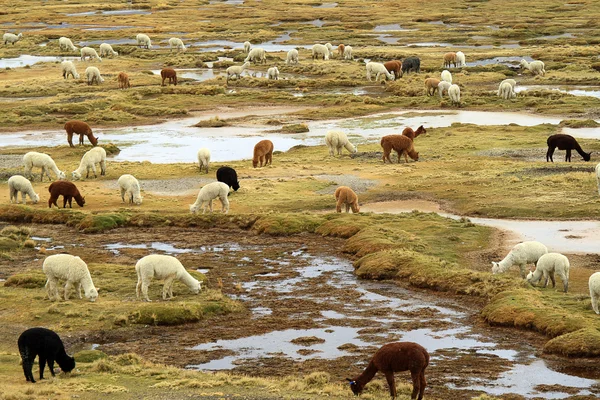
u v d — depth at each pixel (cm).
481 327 2748
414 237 3812
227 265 3612
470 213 4388
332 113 8069
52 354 2117
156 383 2089
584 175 5031
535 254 3197
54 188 4581
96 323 2762
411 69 10512
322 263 3634
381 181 5203
